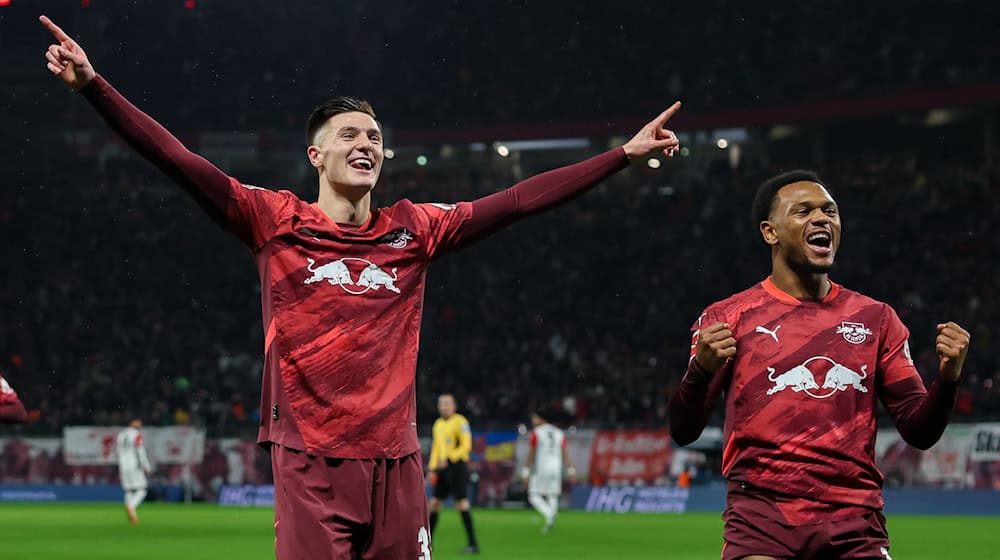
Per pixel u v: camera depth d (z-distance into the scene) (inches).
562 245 1642.5
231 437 1207.6
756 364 203.3
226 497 1192.8
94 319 1567.4
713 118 1596.9
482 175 1752.0
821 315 205.9
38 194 1654.8
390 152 1726.1
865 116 1477.6
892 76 1537.9
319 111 192.1
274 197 188.7
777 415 199.9
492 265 1637.6
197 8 1668.3
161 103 1663.4
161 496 1210.0
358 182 187.0
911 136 1604.3
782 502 197.8
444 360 1518.2
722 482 1091.3
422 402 1391.5
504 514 1022.4
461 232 194.7
